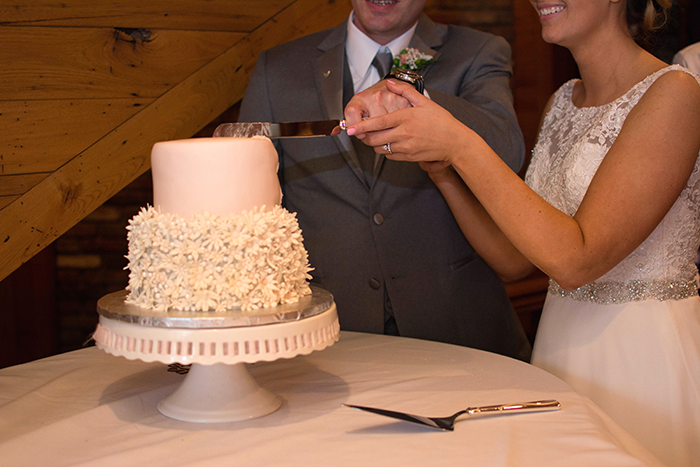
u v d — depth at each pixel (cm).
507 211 111
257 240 93
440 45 172
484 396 103
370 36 168
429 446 83
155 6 188
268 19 221
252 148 98
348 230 166
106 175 183
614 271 131
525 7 333
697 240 131
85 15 173
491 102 156
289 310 91
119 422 94
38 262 337
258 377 116
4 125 160
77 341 348
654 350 125
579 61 141
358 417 94
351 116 118
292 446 84
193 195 96
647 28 132
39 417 97
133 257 97
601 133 132
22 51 162
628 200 111
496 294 175
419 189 165
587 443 83
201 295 91
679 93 114
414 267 164
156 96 193
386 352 132
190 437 88
